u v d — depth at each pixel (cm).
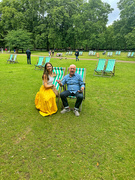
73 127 321
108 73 904
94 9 3988
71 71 392
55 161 229
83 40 4069
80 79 397
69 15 4025
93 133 301
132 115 379
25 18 3956
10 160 229
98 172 212
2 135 289
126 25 3594
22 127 317
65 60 1772
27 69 1037
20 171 211
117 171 214
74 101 470
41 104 377
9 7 4128
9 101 454
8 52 3641
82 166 221
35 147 258
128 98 495
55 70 493
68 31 3938
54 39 3950
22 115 370
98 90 577
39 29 3988
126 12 3434
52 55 2666
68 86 401
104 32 4847
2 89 569
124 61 1694
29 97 491
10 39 3516
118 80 734
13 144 264
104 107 426
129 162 230
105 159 235
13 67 1127
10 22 3956
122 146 265
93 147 261
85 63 1456
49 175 206
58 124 332
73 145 265
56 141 275
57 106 425
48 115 372
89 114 382
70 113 388
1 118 353
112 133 303
